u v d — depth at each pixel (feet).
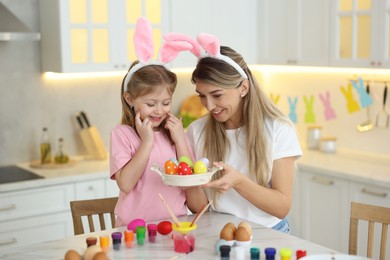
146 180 7.97
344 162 13.55
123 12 13.69
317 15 14.07
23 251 6.86
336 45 13.65
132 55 13.99
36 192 12.32
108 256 6.59
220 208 8.20
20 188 12.10
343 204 12.75
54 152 14.46
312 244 6.91
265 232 7.35
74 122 14.65
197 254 6.63
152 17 14.16
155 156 8.05
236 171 7.46
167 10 14.28
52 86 14.29
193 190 8.13
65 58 13.10
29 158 14.19
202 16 14.79
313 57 14.24
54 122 14.42
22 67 13.91
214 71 7.58
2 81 13.73
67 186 12.66
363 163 13.38
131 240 6.88
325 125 15.39
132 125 8.14
